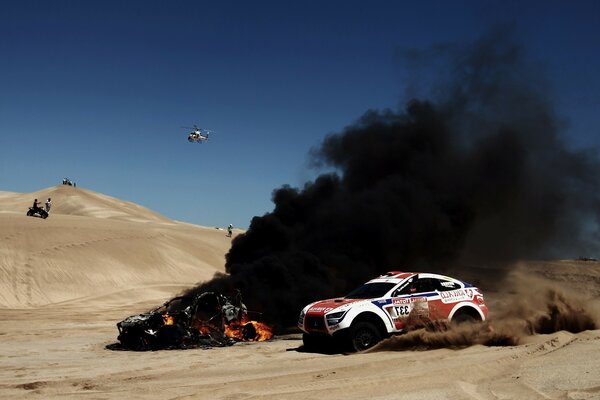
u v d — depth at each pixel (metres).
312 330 13.02
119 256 42.72
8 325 20.83
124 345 14.31
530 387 7.92
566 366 9.28
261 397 7.92
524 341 12.75
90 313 25.88
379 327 12.91
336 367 10.65
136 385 9.25
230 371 10.55
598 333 13.32
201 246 57.28
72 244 41.34
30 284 33.38
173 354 13.02
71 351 13.85
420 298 13.27
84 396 8.38
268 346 14.34
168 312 15.05
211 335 14.91
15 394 8.61
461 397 7.54
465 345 12.50
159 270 43.97
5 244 37.59
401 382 8.67
